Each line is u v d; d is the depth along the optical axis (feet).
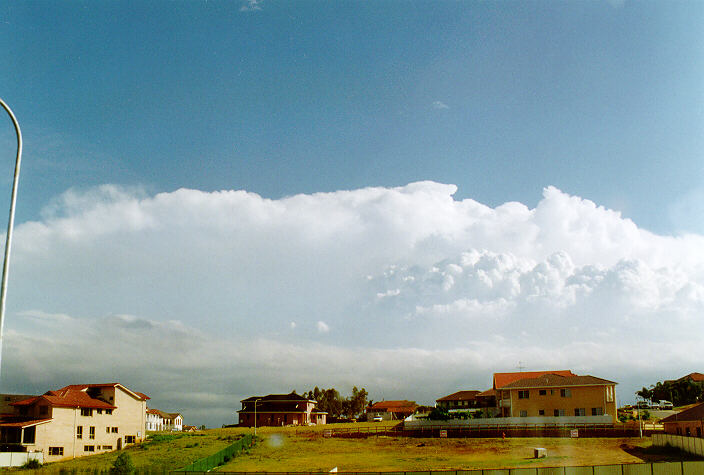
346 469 209.36
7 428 273.95
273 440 291.58
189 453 268.62
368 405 555.69
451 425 295.07
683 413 236.84
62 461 273.95
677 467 161.99
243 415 433.07
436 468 205.57
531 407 298.76
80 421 289.12
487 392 438.40
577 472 163.43
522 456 228.84
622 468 163.22
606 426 270.46
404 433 294.66
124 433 310.86
